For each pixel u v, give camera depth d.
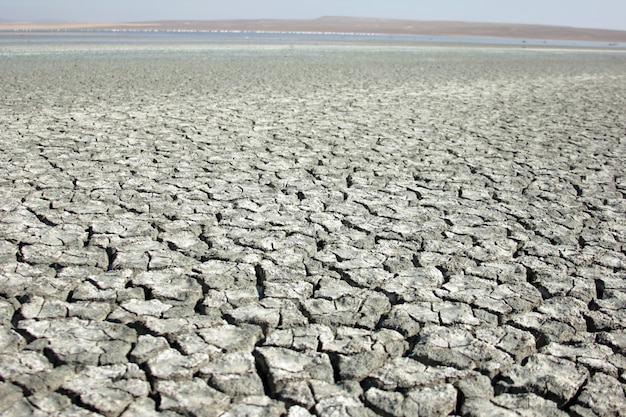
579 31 126.94
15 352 2.30
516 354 2.44
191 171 5.07
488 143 6.65
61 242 3.42
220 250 3.39
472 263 3.34
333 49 28.80
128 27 114.75
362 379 2.25
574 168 5.62
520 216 4.19
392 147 6.29
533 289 3.03
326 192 4.62
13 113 7.45
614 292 3.03
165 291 2.87
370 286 3.02
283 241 3.56
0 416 1.93
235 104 8.95
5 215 3.82
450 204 4.41
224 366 2.28
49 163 5.13
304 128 7.20
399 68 17.28
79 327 2.50
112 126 6.86
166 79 12.05
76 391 2.08
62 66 14.34
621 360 2.42
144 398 2.07
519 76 15.96
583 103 10.38
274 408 2.04
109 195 4.32
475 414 2.07
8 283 2.88
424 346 2.46
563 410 2.14
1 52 19.70
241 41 37.56
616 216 4.26
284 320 2.64
